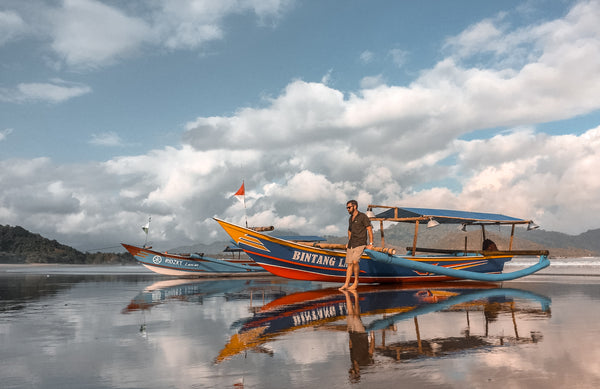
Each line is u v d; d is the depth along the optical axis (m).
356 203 11.32
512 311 6.55
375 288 11.91
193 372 3.20
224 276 21.75
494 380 2.87
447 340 4.30
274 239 12.15
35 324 5.76
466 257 14.48
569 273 21.22
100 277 21.59
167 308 7.54
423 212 13.85
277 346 4.12
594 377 2.93
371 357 3.60
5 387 2.88
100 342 4.46
